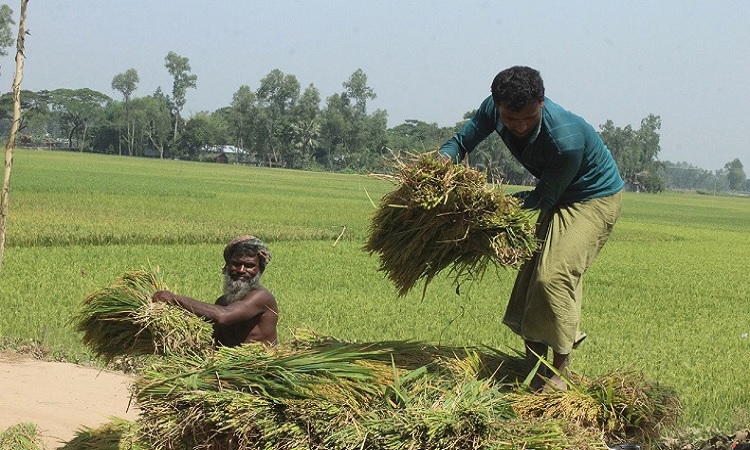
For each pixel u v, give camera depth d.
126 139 137.00
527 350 5.30
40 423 6.41
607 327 12.88
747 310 15.84
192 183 54.34
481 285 16.30
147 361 4.94
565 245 5.12
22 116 9.20
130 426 5.25
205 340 4.84
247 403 4.04
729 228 48.78
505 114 4.93
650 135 139.00
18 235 18.92
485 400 4.23
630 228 41.06
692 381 9.05
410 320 11.66
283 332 10.22
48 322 9.82
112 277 13.83
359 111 125.94
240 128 130.38
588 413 4.58
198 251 18.64
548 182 5.07
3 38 85.75
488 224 4.68
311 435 4.03
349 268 17.53
